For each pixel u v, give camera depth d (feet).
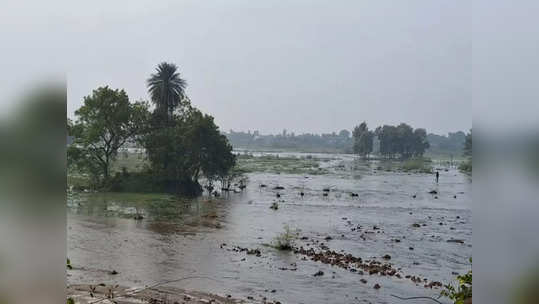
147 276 48.11
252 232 76.69
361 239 72.95
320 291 44.93
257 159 326.03
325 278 49.70
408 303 41.57
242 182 155.02
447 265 57.16
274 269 53.01
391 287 46.83
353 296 43.55
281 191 143.33
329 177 200.03
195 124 130.41
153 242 66.54
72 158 129.29
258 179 184.75
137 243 65.31
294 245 66.69
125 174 136.56
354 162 331.57
